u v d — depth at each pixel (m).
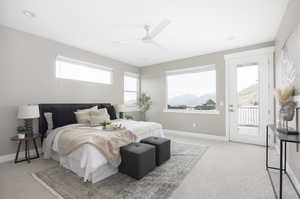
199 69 4.46
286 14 2.24
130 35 3.10
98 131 2.49
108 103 4.48
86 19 2.49
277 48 2.99
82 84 3.89
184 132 4.73
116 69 4.88
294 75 1.92
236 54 3.80
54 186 1.85
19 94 2.83
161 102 5.27
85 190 1.77
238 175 2.14
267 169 2.30
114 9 2.22
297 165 1.83
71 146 2.11
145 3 2.09
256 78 3.59
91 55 4.11
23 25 2.67
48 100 3.23
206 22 2.60
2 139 2.64
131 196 1.66
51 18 2.46
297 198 1.63
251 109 3.67
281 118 2.21
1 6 2.11
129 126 2.98
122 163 2.14
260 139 3.57
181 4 2.12
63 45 3.49
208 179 2.03
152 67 5.49
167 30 2.88
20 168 2.36
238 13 2.34
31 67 2.98
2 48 2.64
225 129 4.00
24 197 1.65
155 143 2.47
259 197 1.66
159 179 2.02
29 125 2.74
